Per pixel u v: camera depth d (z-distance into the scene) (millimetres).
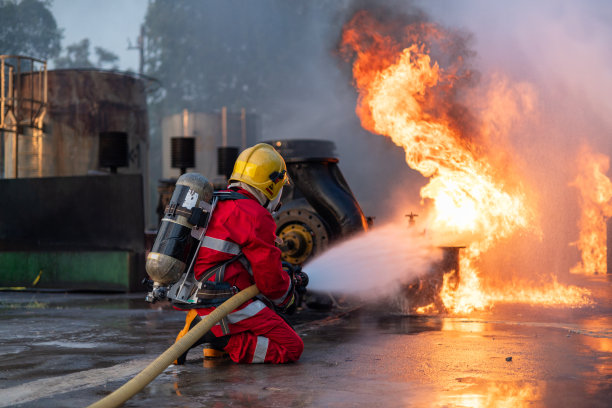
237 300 3412
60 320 5781
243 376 3262
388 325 5230
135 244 8812
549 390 2854
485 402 2654
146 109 18922
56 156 16781
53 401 2812
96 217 8914
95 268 8844
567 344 4176
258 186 3604
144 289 8875
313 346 4195
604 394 2768
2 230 9250
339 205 6566
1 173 18797
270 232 3516
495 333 4711
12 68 15383
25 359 3842
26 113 16453
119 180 8805
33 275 9086
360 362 3611
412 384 3018
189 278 3537
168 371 3416
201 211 3447
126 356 3939
